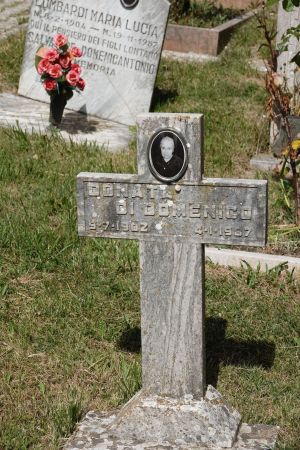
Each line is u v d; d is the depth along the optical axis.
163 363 4.75
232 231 4.54
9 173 7.90
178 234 4.59
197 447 4.57
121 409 4.83
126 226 4.65
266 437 4.69
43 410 4.95
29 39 10.22
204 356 4.79
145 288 4.68
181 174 4.49
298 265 6.52
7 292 6.08
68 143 8.90
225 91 10.76
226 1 15.52
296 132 7.95
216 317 5.90
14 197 7.47
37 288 6.14
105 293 6.10
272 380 5.29
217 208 4.52
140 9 9.68
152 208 4.59
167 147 4.46
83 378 5.24
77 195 4.67
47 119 9.62
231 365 5.41
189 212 4.55
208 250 6.66
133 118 9.80
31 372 5.28
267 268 6.55
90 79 9.93
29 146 8.60
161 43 9.65
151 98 9.77
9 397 5.06
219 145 8.86
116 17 9.78
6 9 14.20
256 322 5.88
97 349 5.51
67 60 9.05
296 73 8.49
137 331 5.70
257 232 4.51
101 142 9.08
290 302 6.16
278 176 8.12
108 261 6.48
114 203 4.64
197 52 12.55
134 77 9.78
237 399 5.09
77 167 8.14
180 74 11.34
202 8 14.20
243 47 12.85
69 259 6.49
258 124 9.41
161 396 4.78
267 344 5.64
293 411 4.98
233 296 6.18
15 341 5.54
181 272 4.63
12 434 4.75
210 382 5.25
